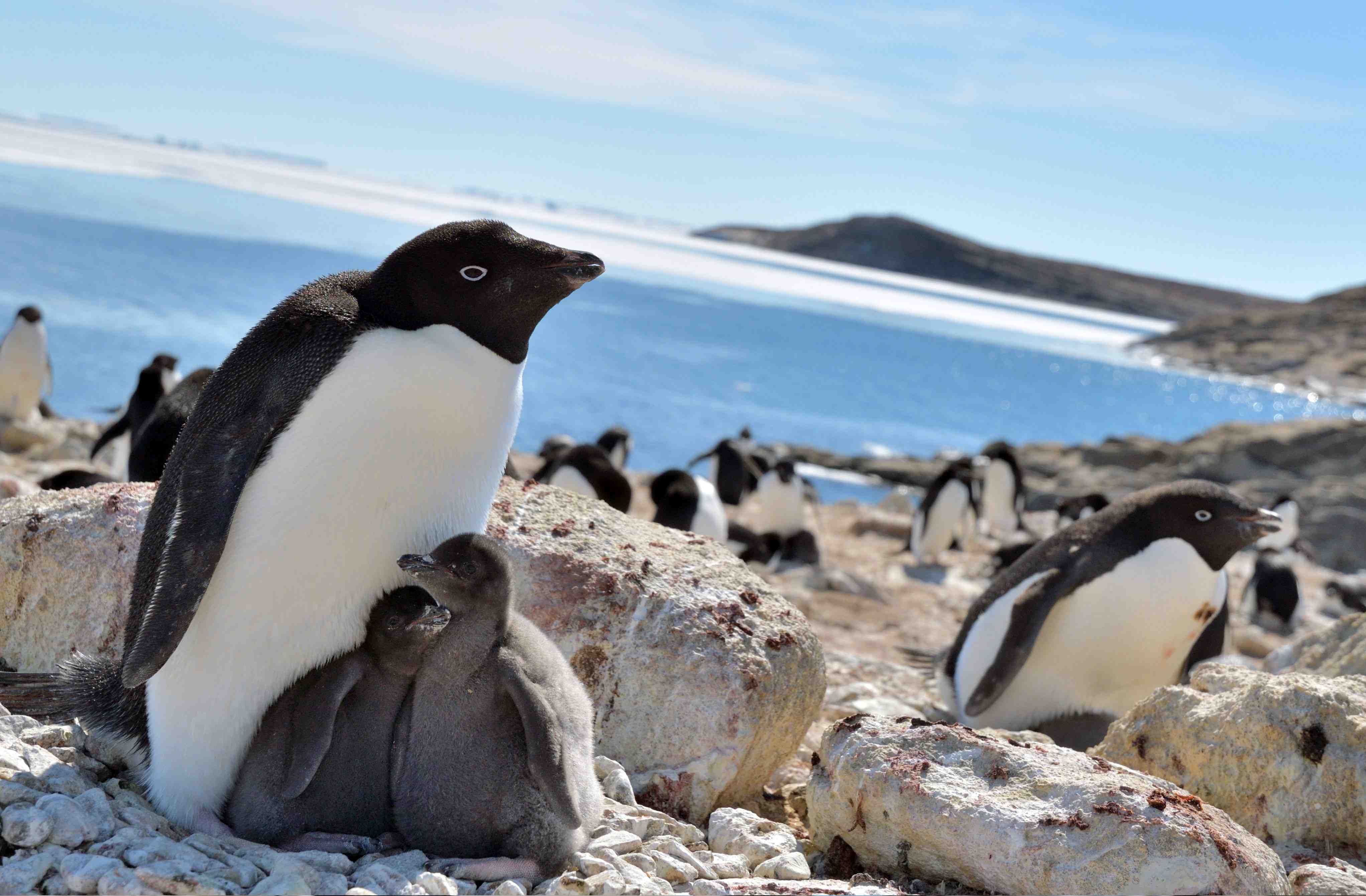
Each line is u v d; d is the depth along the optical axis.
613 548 1.97
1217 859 1.56
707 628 1.91
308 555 1.56
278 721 1.60
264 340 1.58
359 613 1.59
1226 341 46.62
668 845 1.65
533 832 1.57
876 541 6.21
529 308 1.60
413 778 1.57
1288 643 2.44
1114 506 2.46
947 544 5.48
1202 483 2.38
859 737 1.74
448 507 1.61
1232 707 1.89
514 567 1.56
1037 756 1.68
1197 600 2.36
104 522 1.94
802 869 1.67
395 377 1.56
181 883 1.46
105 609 1.92
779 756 1.96
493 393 1.61
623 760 1.88
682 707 1.88
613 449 6.00
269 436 1.55
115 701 1.71
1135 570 2.35
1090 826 1.58
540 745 1.51
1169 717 1.94
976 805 1.63
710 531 4.21
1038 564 2.45
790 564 5.07
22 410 5.57
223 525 1.54
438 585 1.54
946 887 1.67
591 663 1.89
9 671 1.88
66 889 1.47
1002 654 2.37
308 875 1.49
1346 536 9.02
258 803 1.60
